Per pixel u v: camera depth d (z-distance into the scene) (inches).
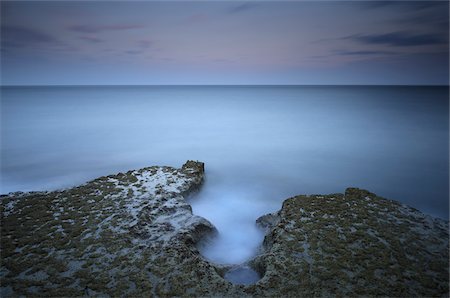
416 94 6697.8
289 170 1293.1
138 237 662.5
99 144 1786.4
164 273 549.6
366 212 770.2
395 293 501.4
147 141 1871.3
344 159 1462.8
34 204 826.8
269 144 1780.3
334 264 570.3
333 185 1119.6
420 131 2102.6
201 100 5398.6
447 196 1012.5
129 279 537.6
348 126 2343.8
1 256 598.9
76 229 692.7
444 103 4180.6
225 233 778.8
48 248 626.5
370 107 3708.2
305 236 661.9
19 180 1168.8
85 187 940.0
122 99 5580.7
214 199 991.6
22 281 529.7
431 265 569.0
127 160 1455.5
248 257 678.5
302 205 805.2
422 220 742.5
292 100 5221.5
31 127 2333.9
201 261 580.7
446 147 1688.0
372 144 1770.4
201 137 1988.2
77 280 537.0
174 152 1603.1
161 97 6338.6
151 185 941.8
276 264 570.6
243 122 2608.3
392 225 713.0
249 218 864.3
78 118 2842.0
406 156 1501.0
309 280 529.3
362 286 517.3
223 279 539.2
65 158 1481.3
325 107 3816.4
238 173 1251.2
